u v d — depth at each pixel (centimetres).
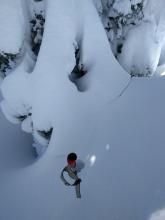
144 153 794
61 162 845
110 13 855
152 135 819
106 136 845
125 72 915
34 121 832
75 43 788
